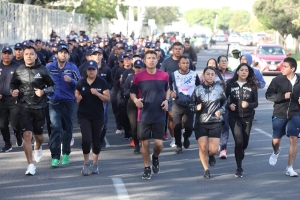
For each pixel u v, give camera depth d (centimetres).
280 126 1062
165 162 1188
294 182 1017
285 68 1038
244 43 9181
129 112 1271
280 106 1054
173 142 1368
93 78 1034
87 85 1032
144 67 1399
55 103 1120
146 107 1004
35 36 3600
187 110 1248
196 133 1039
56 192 928
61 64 1139
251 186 985
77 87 1036
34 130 1098
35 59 1048
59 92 1122
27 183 989
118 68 1519
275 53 3791
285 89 1038
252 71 1052
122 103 1419
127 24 6331
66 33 4641
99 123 1049
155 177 1048
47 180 1012
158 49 1788
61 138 1216
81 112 1040
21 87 1046
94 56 1362
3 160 1183
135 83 1012
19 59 1326
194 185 988
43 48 2009
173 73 1245
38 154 1160
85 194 916
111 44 2678
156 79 1009
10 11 2994
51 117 1123
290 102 1044
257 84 1057
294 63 1037
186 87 1239
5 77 1232
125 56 1416
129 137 1465
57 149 1120
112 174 1067
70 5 5162
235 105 1051
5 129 1259
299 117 1047
